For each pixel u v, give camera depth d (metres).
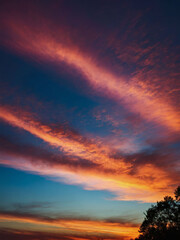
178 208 46.44
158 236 46.03
